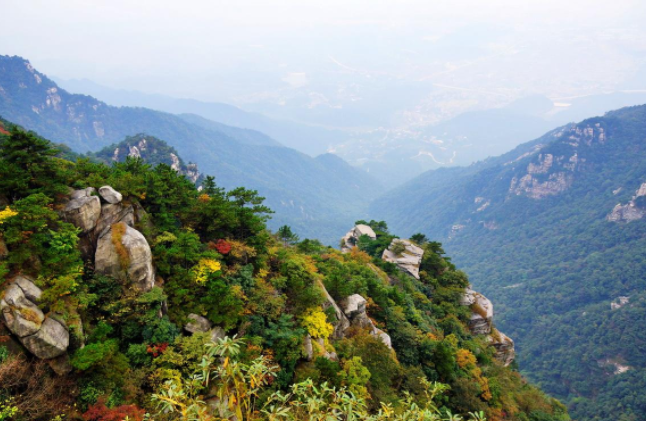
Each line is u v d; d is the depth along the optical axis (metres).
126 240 24.06
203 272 27.03
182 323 24.33
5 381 15.99
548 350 150.75
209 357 9.84
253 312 28.59
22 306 17.75
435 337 48.62
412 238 88.25
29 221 20.50
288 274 35.03
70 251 21.95
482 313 66.50
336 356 32.03
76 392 17.98
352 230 90.81
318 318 32.16
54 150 25.09
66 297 20.30
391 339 43.97
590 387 124.62
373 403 29.53
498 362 59.72
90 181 26.33
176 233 29.05
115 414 16.95
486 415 38.12
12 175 23.03
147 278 24.19
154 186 30.83
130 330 22.14
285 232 56.75
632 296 155.00
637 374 115.38
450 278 73.38
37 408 16.12
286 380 25.69
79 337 19.28
